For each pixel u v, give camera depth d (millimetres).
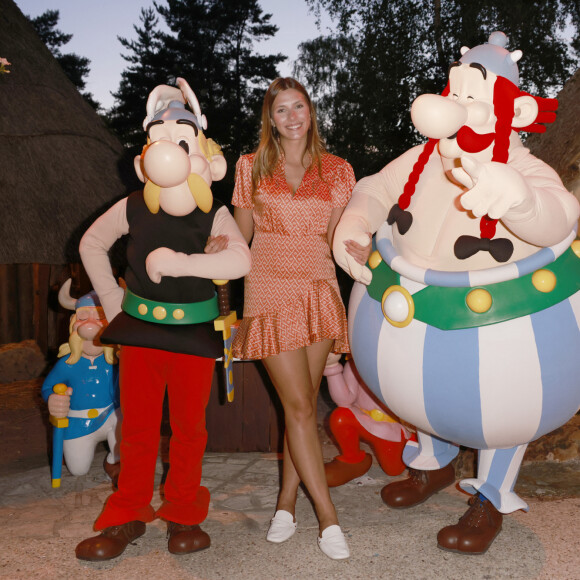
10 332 7984
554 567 2844
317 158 3074
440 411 2787
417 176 2891
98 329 3793
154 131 2932
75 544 3133
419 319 2748
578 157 4113
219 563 2932
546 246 2584
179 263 2789
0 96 7078
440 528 3244
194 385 2971
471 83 2682
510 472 3012
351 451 3793
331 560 2941
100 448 4660
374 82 24766
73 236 6691
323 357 3143
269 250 3061
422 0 24094
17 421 5707
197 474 3062
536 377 2645
